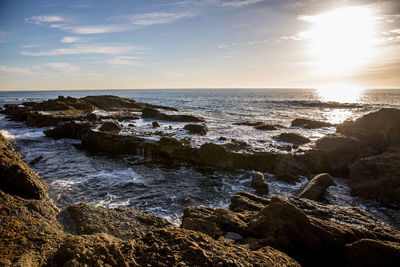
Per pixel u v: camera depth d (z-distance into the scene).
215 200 10.31
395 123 14.07
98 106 44.41
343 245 4.82
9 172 6.68
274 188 11.75
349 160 13.85
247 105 60.91
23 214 5.80
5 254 4.37
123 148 18.08
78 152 18.28
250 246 4.48
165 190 11.23
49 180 12.03
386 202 9.59
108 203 9.69
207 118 34.97
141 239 3.73
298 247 4.79
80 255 3.24
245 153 14.45
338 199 10.10
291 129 23.53
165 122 28.16
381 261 4.35
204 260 3.23
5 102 67.88
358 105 54.19
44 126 27.41
